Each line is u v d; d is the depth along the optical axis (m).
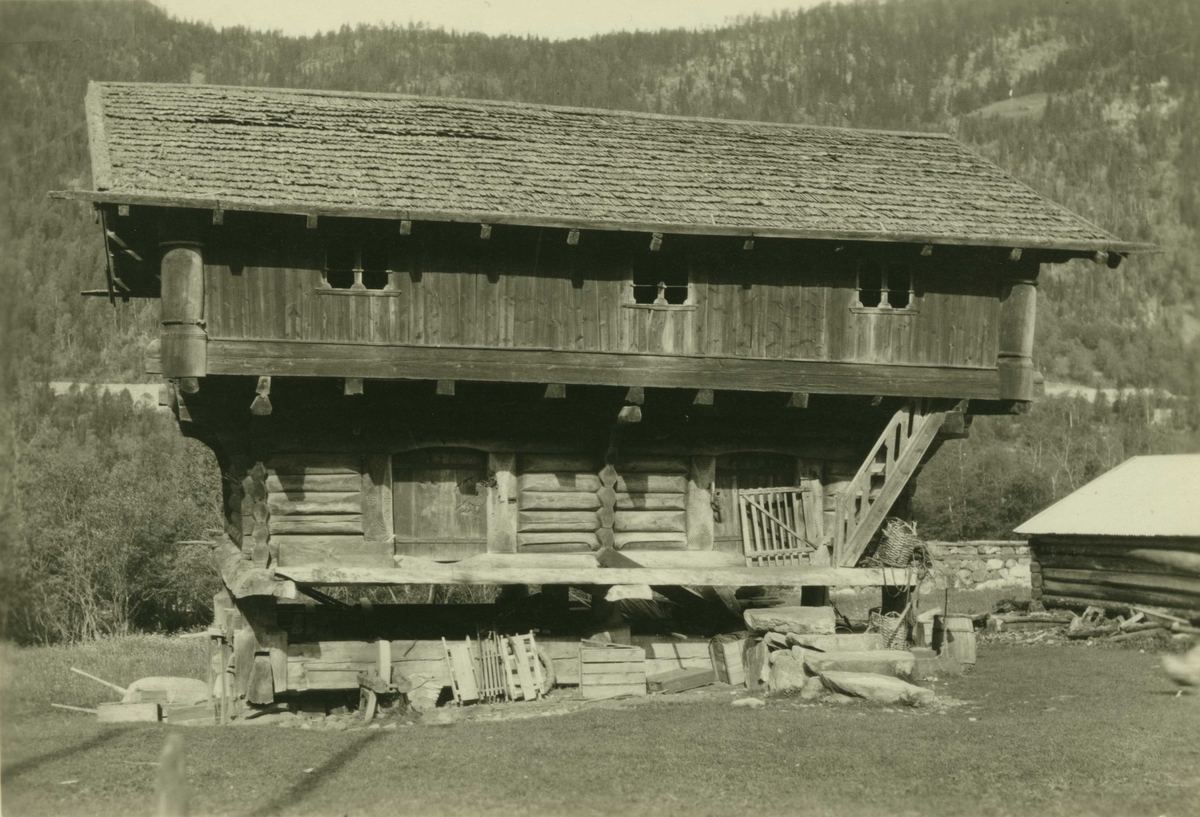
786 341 16.22
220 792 9.97
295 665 15.63
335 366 14.86
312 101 17.23
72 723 14.77
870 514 16.67
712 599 18.30
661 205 15.58
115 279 18.23
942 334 16.73
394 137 16.45
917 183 17.53
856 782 9.92
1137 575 21.59
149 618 39.88
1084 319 104.81
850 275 16.47
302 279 14.81
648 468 17.14
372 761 11.25
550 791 9.74
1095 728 12.05
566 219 14.70
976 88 139.62
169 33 142.50
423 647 16.12
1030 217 16.80
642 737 12.05
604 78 169.25
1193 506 21.33
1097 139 114.06
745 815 8.97
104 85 16.59
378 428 16.11
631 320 15.81
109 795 9.88
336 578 15.25
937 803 9.26
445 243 15.28
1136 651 18.67
